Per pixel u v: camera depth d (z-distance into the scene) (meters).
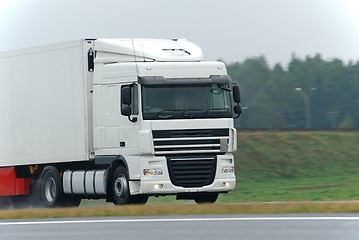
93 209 44.84
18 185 60.31
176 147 50.09
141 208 44.44
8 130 60.34
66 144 55.31
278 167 126.69
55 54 56.03
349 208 41.25
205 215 40.94
